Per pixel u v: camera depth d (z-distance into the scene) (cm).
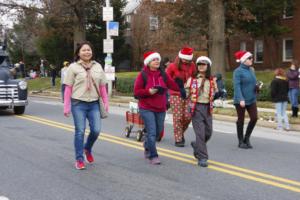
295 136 1377
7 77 1831
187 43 3912
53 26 3981
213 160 968
